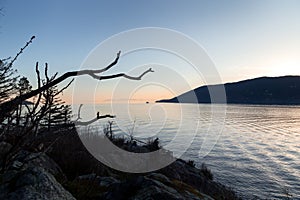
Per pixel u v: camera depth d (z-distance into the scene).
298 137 76.75
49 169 4.75
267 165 40.06
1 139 2.14
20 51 2.05
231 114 152.62
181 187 4.54
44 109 2.05
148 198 3.71
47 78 2.03
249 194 25.42
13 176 2.80
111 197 4.11
